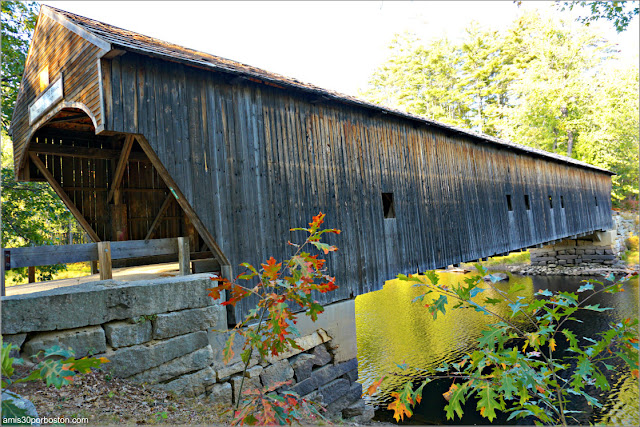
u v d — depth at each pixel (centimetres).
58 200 870
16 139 640
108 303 323
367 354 917
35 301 288
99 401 293
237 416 164
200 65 450
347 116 709
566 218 1584
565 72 2289
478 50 3086
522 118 2422
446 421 659
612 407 659
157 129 448
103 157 689
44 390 286
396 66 3372
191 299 374
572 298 186
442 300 191
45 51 531
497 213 1137
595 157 2203
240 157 530
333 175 663
